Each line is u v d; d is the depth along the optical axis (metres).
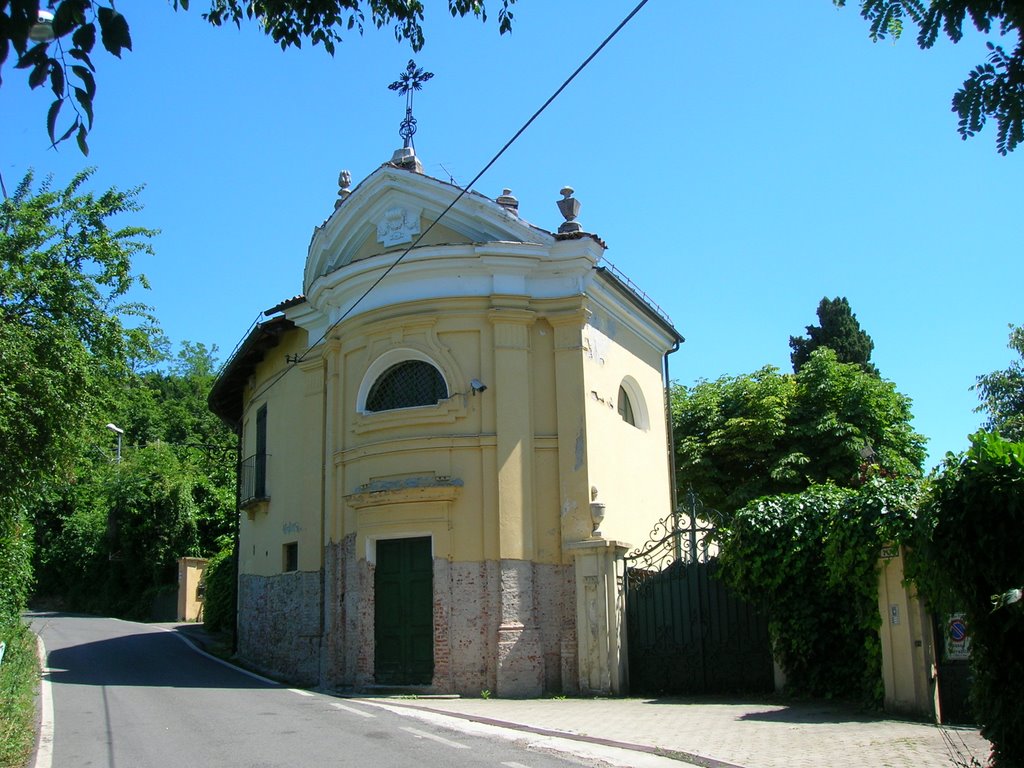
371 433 17.00
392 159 18.88
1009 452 7.30
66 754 9.44
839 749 8.96
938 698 10.59
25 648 18.23
